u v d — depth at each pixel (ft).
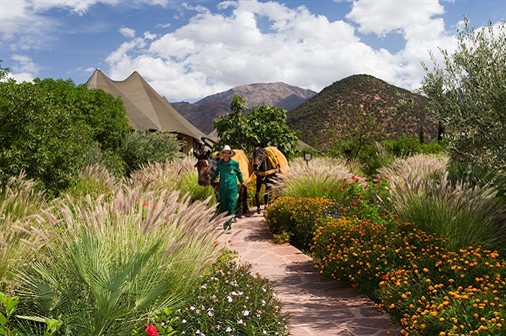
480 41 25.41
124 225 16.03
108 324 12.82
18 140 29.71
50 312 13.43
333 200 38.01
